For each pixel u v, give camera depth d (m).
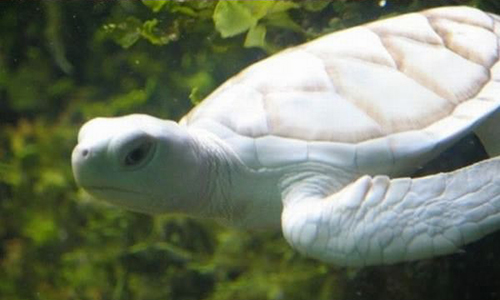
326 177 4.02
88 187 3.98
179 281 7.87
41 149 8.82
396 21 4.57
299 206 3.93
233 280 7.75
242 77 4.45
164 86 7.74
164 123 4.01
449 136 4.04
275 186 4.12
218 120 4.24
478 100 4.18
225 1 6.14
